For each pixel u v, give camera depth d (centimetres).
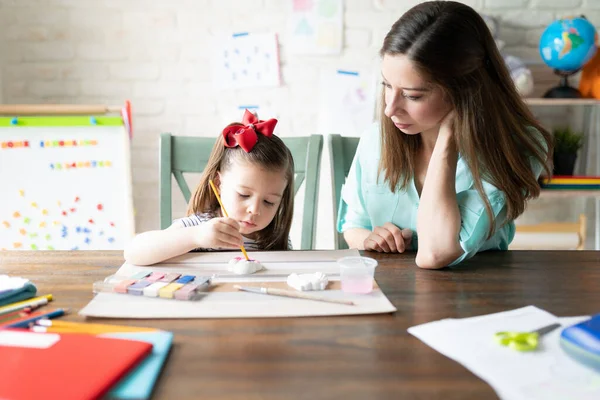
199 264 102
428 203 108
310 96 258
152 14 249
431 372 61
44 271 100
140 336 68
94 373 56
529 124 120
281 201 132
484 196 111
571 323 75
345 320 77
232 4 251
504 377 60
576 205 269
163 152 149
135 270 99
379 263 108
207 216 127
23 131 218
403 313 80
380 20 253
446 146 112
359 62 256
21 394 52
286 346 68
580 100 235
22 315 77
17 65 249
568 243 249
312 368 62
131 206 223
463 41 104
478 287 92
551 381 59
